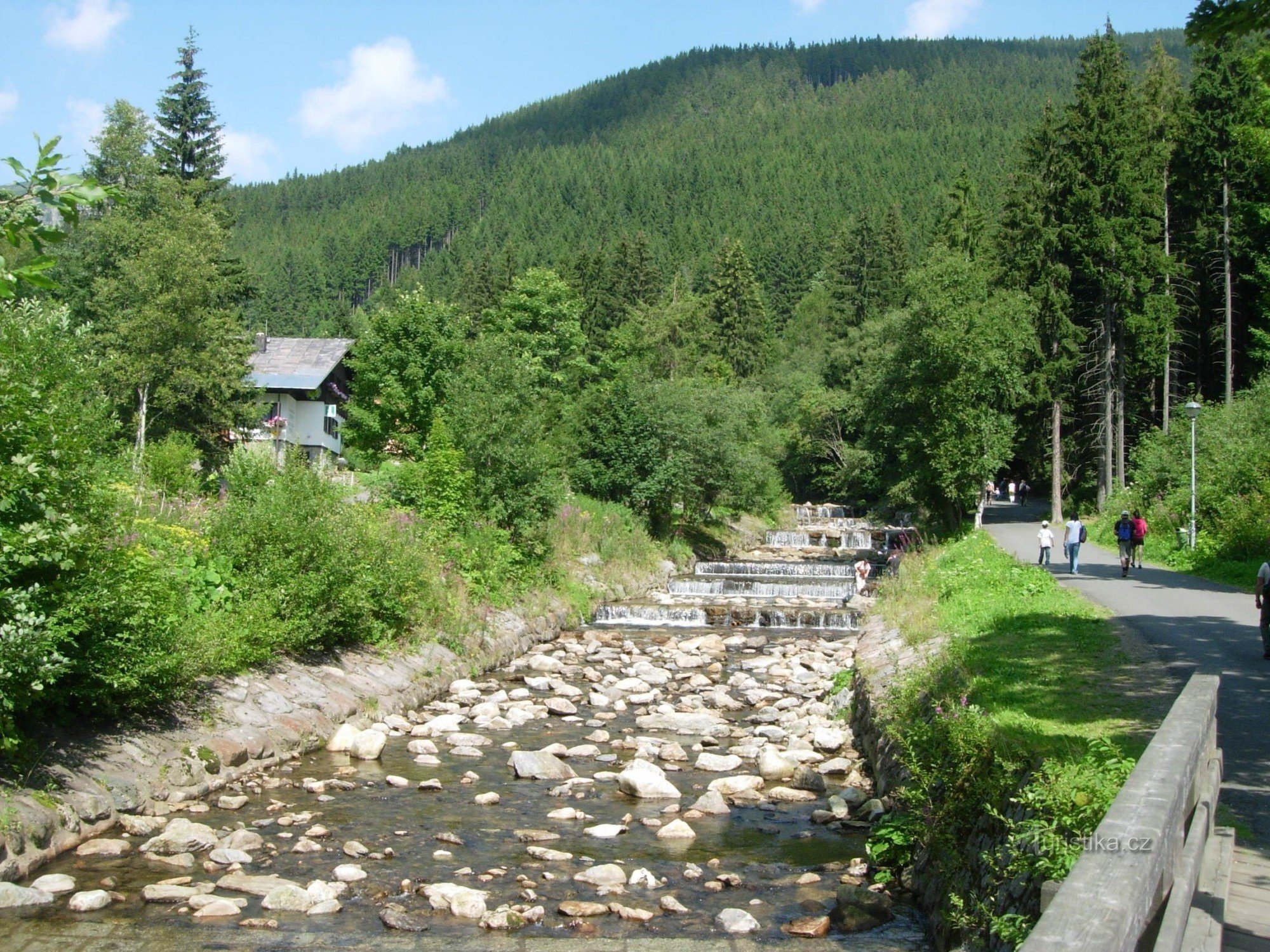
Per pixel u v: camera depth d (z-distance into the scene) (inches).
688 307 3248.0
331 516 756.6
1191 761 173.9
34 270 207.8
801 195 7519.7
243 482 789.2
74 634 462.0
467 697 781.9
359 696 688.4
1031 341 1822.1
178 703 548.4
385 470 1221.7
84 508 468.4
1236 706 455.8
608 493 1759.4
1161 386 2244.1
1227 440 1424.7
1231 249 1925.4
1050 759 324.2
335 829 460.4
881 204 6717.5
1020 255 2026.3
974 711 410.9
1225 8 398.0
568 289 2874.0
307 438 2164.1
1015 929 269.1
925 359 1756.9
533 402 1258.0
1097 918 99.7
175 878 388.5
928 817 395.2
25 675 415.2
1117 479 2010.3
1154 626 690.2
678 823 476.1
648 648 1069.1
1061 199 1971.0
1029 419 2219.5
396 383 1752.0
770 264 5310.0
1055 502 2027.6
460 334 1835.6
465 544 1057.5
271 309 5812.0
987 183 6225.4
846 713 717.3
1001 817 315.9
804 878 413.4
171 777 490.6
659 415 1768.0
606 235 6609.3
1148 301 1871.3
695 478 1829.5
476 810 501.4
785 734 693.3
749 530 2358.5
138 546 544.4
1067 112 1987.0
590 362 3275.1
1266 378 1530.5
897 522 2669.8
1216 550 1201.4
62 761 451.5
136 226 1550.2
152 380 1400.1
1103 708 441.1
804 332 3809.1
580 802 524.4
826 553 2174.0
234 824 458.6
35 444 440.1
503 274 3939.5
